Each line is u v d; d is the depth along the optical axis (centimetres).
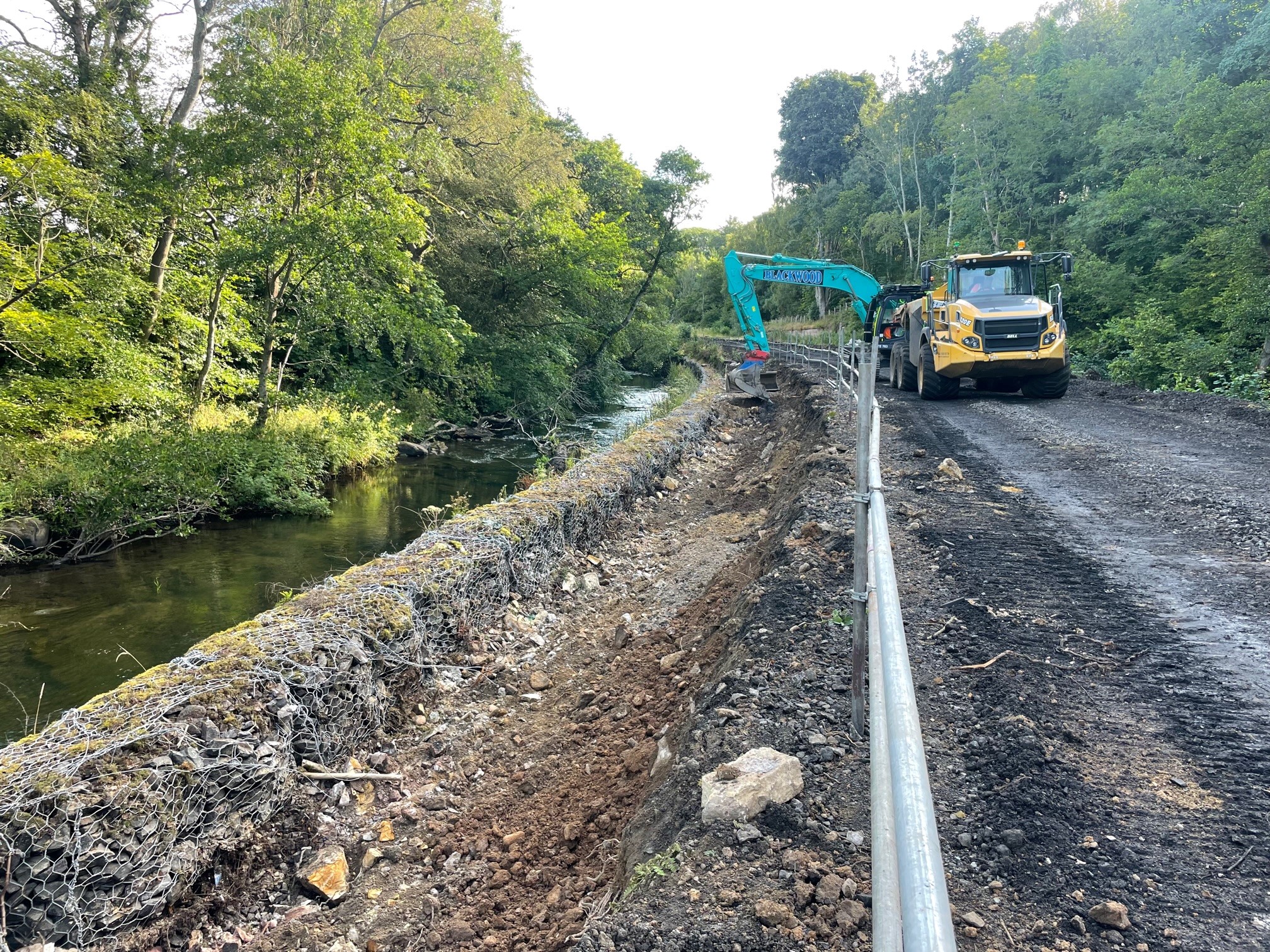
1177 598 436
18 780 295
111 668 595
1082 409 1163
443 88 1728
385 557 594
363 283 1444
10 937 274
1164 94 2244
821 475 756
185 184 1229
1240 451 804
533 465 1493
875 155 4784
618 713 476
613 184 3153
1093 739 304
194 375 1417
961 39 4484
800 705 348
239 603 741
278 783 372
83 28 1341
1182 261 1819
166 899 313
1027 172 2847
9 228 1103
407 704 486
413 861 374
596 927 239
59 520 895
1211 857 238
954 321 1252
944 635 402
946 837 257
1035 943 210
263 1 1482
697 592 674
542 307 2195
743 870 253
